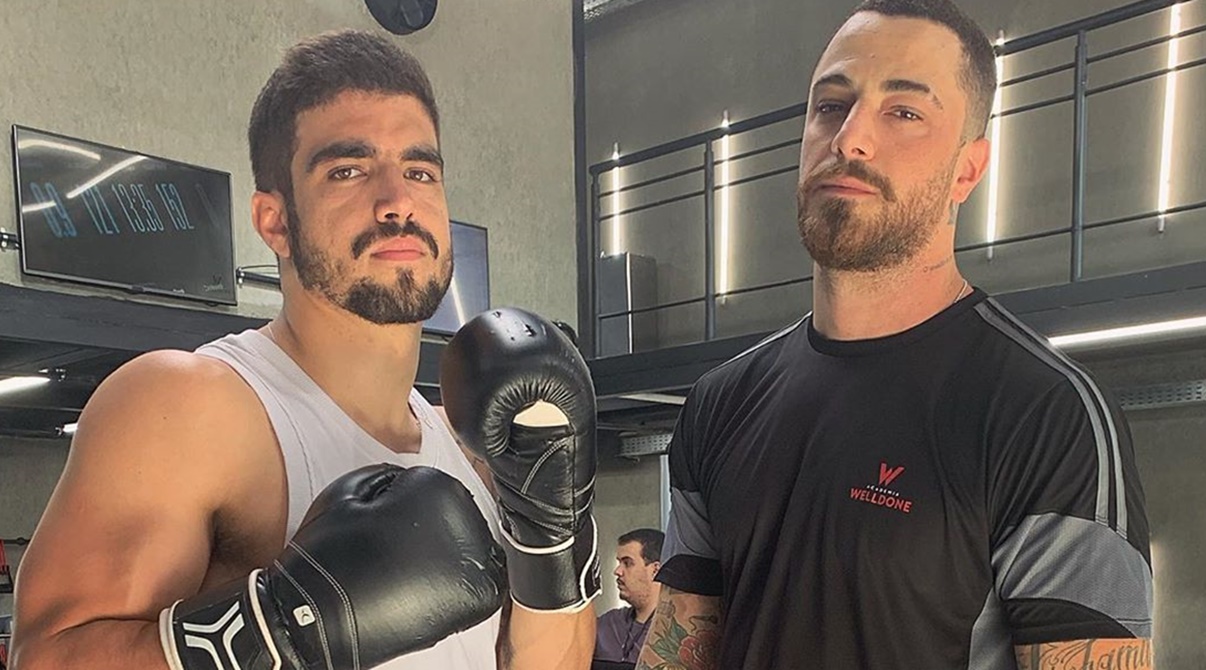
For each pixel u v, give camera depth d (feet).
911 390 4.42
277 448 3.46
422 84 3.82
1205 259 14.51
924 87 4.37
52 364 13.46
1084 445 3.96
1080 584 3.84
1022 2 16.87
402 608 2.89
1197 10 14.93
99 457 3.04
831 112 4.59
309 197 3.59
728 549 4.77
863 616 4.22
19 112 12.28
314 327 3.72
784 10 20.10
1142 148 15.46
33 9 12.50
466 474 4.33
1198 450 15.08
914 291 4.53
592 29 23.20
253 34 14.94
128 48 13.46
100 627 2.88
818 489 4.43
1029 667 3.98
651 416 20.20
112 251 12.82
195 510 3.14
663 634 5.15
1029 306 12.60
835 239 4.42
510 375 3.45
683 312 21.39
